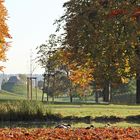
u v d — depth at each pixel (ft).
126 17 110.01
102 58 110.73
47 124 92.84
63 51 123.03
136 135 59.06
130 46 110.22
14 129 67.77
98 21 111.24
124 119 106.22
